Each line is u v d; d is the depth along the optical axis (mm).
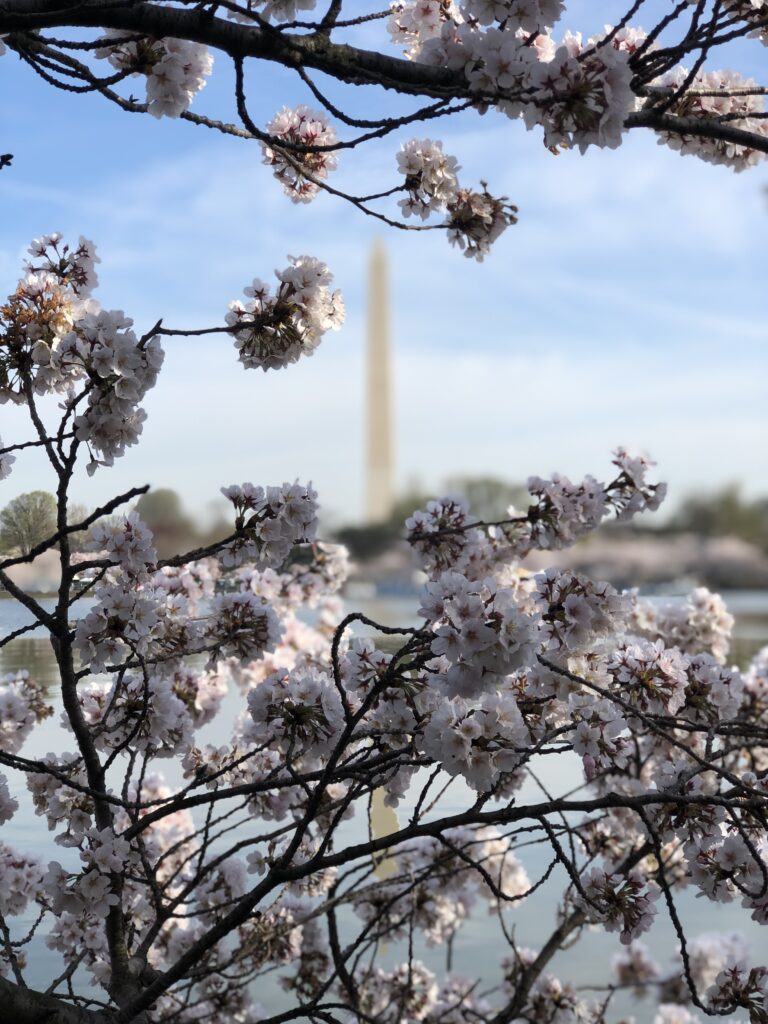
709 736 1134
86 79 1083
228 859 1706
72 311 1244
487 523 1578
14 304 1209
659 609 2045
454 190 1301
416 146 1291
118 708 1434
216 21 1011
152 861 1544
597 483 1568
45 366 1218
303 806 1548
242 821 1371
